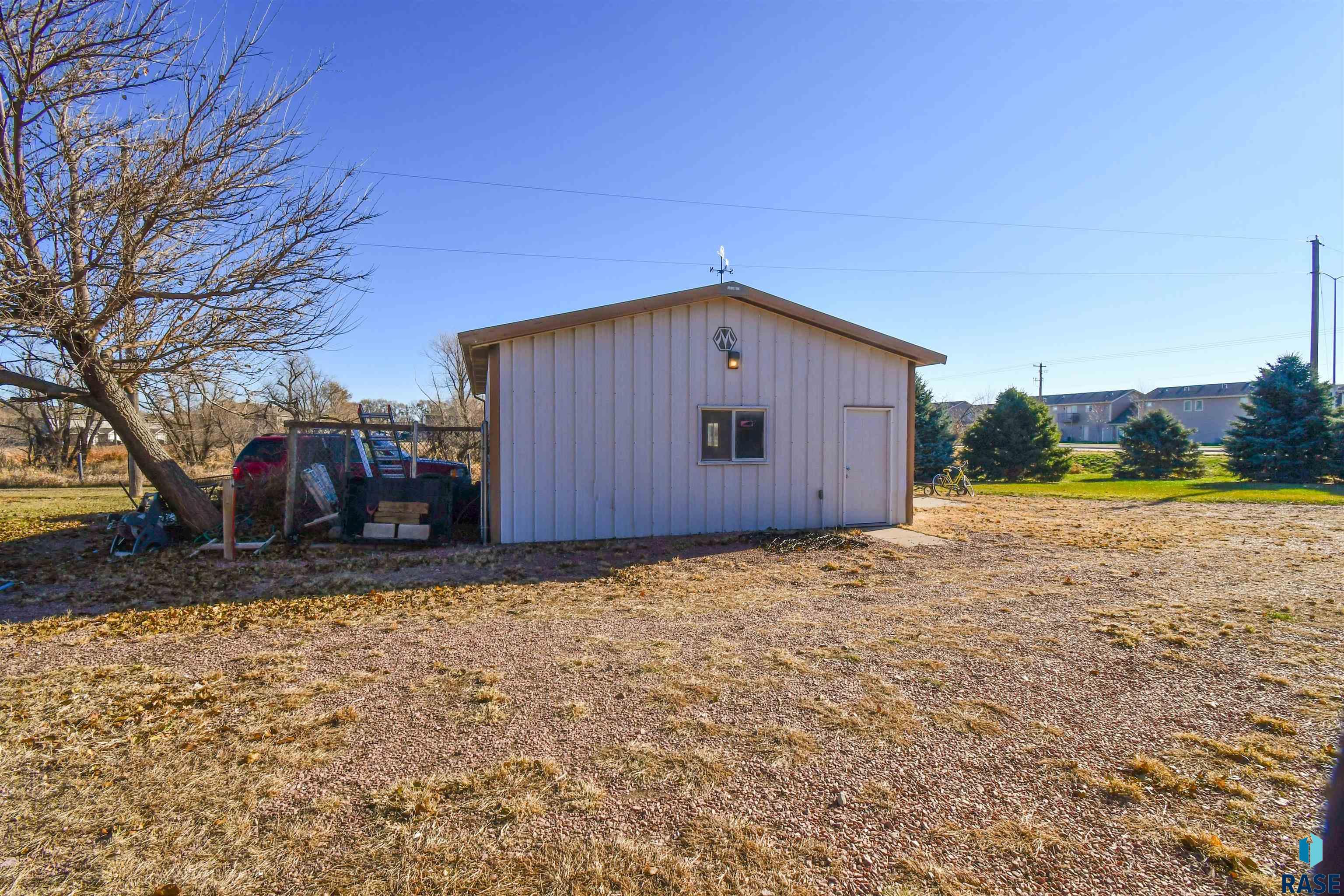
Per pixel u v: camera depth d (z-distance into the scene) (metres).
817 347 10.73
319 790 2.92
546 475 9.38
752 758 3.19
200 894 2.28
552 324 9.19
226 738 3.42
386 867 2.41
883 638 5.05
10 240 7.05
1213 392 55.78
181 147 7.55
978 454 26.97
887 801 2.82
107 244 7.29
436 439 15.60
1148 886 2.29
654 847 2.51
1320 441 22.36
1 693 4.04
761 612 5.84
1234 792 2.87
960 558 8.30
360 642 5.03
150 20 7.41
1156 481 23.84
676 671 4.35
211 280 8.31
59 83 7.35
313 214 8.43
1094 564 7.89
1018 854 2.47
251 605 6.16
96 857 2.48
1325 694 3.94
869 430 11.09
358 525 9.17
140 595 6.54
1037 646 4.84
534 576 7.36
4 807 2.81
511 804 2.80
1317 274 24.42
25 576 7.38
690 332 9.99
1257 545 9.20
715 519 10.18
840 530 10.47
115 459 27.05
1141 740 3.36
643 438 9.80
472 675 4.29
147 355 8.51
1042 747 3.29
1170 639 4.96
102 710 3.78
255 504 10.47
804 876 2.35
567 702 3.86
